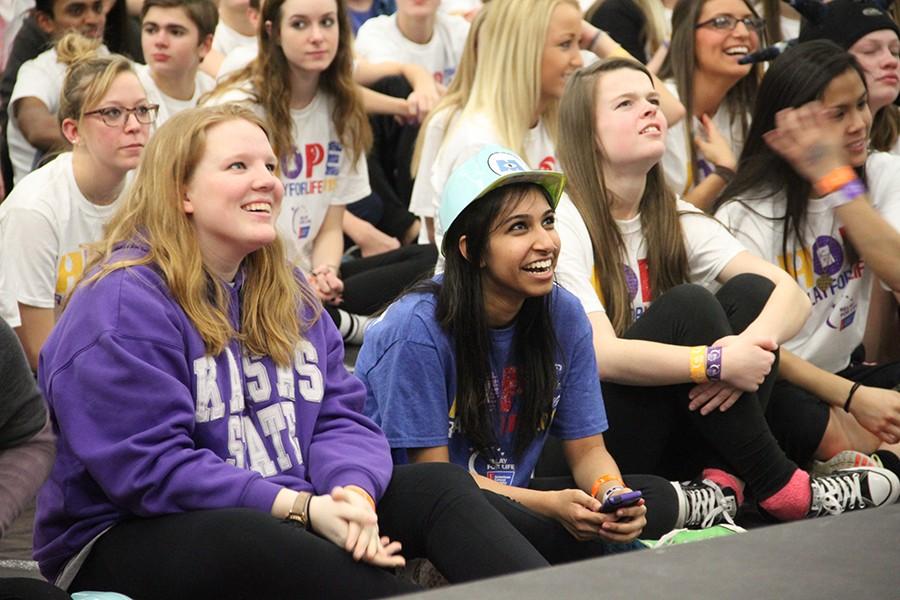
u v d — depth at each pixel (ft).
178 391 9.53
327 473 9.97
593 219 13.75
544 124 17.30
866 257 14.15
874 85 17.22
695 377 12.48
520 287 11.14
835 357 15.69
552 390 11.57
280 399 10.15
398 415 11.19
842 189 14.02
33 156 19.15
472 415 11.39
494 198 11.10
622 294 13.75
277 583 9.18
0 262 14.57
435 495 9.85
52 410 9.69
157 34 18.31
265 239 9.96
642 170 13.88
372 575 9.23
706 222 14.67
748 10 18.07
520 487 11.60
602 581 4.68
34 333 14.73
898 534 5.14
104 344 9.45
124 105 14.42
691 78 18.25
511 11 16.81
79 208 14.74
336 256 18.86
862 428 14.70
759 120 15.11
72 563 9.75
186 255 9.87
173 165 9.93
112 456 9.39
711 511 12.70
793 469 13.14
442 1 26.35
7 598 8.68
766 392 13.29
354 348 18.25
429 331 11.21
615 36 22.35
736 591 4.58
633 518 10.90
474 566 9.50
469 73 18.08
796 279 15.28
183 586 9.30
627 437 13.09
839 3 17.34
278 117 17.67
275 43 17.62
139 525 9.58
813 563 4.83
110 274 9.71
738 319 13.48
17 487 8.68
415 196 18.78
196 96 19.34
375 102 21.43
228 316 10.09
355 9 25.73
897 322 17.51
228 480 9.48
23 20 19.86
